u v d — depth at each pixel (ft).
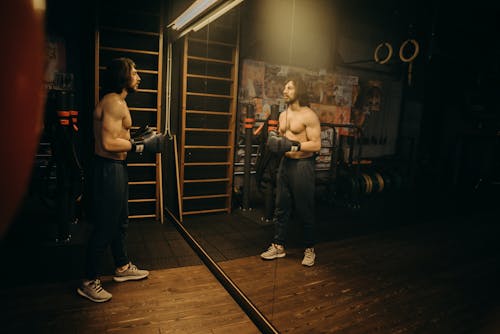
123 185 7.30
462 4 15.76
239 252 10.62
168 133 13.66
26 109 1.35
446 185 21.83
